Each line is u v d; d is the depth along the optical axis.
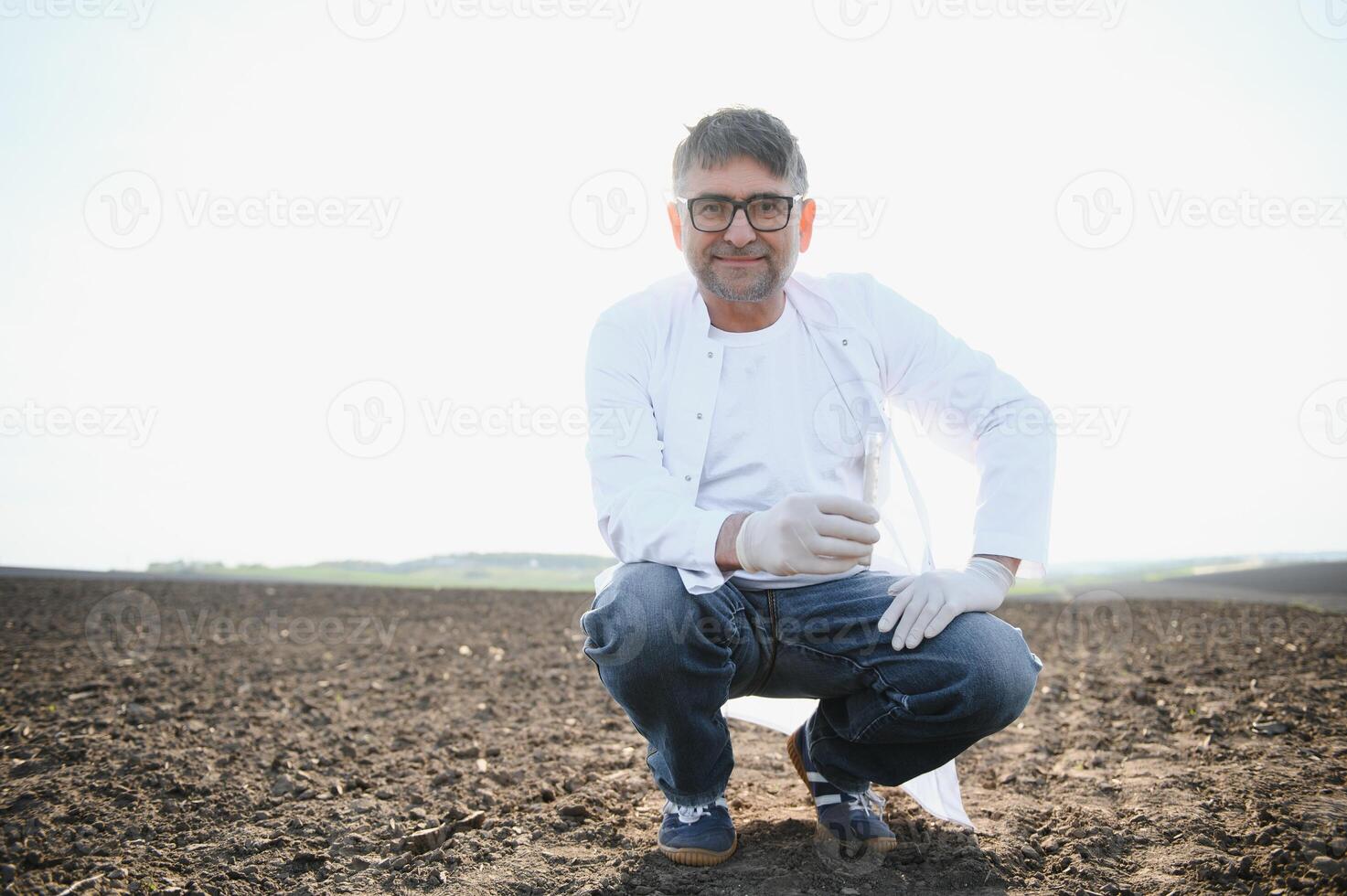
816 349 1.95
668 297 1.98
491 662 4.50
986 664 1.65
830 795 1.95
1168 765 2.46
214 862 1.90
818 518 1.57
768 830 2.04
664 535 1.68
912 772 1.82
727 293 1.85
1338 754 2.42
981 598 1.74
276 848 1.98
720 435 1.89
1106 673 3.89
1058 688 3.58
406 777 2.52
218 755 2.66
